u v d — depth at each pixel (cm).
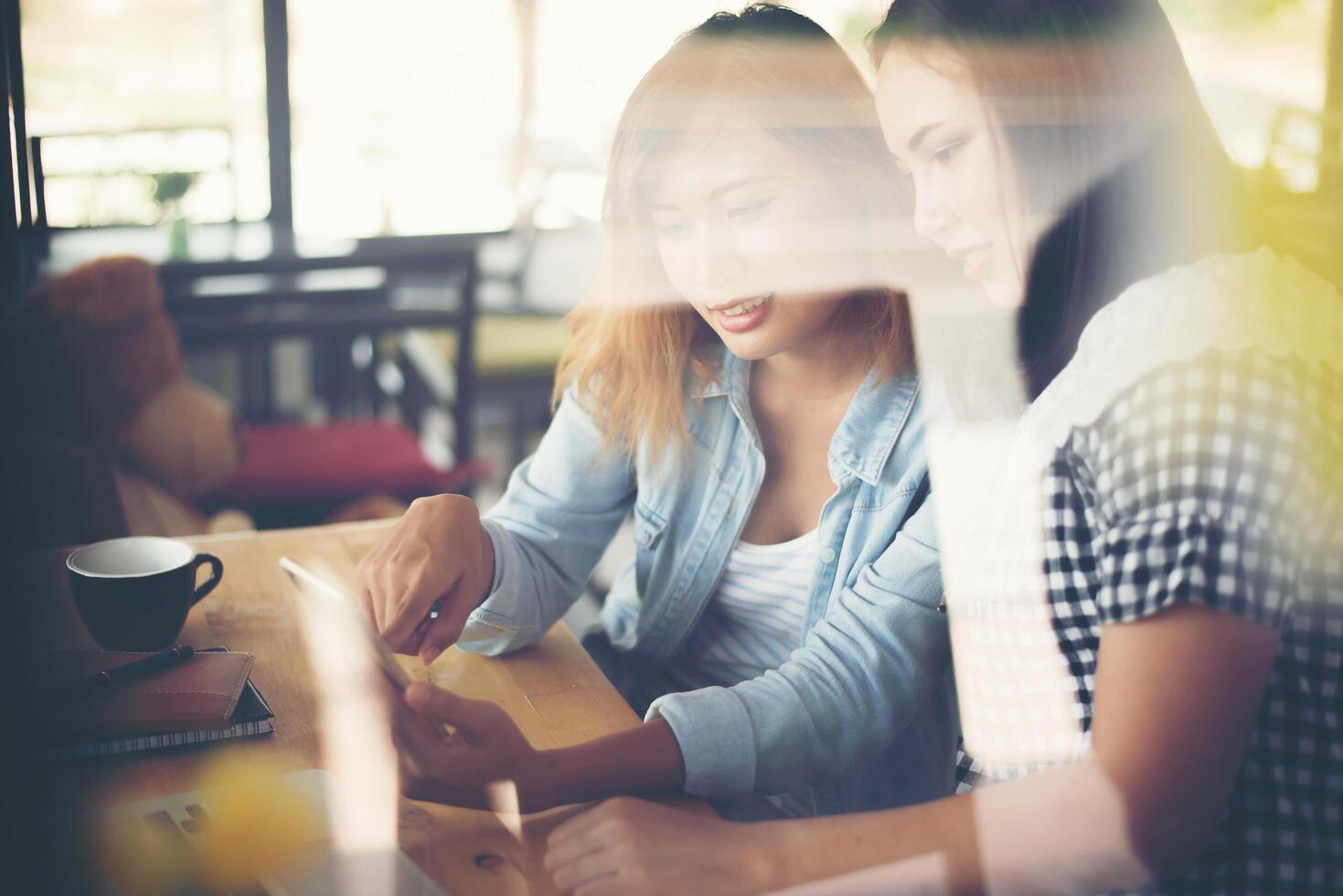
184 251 262
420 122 339
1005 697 79
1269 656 65
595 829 72
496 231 337
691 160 99
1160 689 65
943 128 84
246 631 94
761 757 83
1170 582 64
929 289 99
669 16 345
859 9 203
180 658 84
